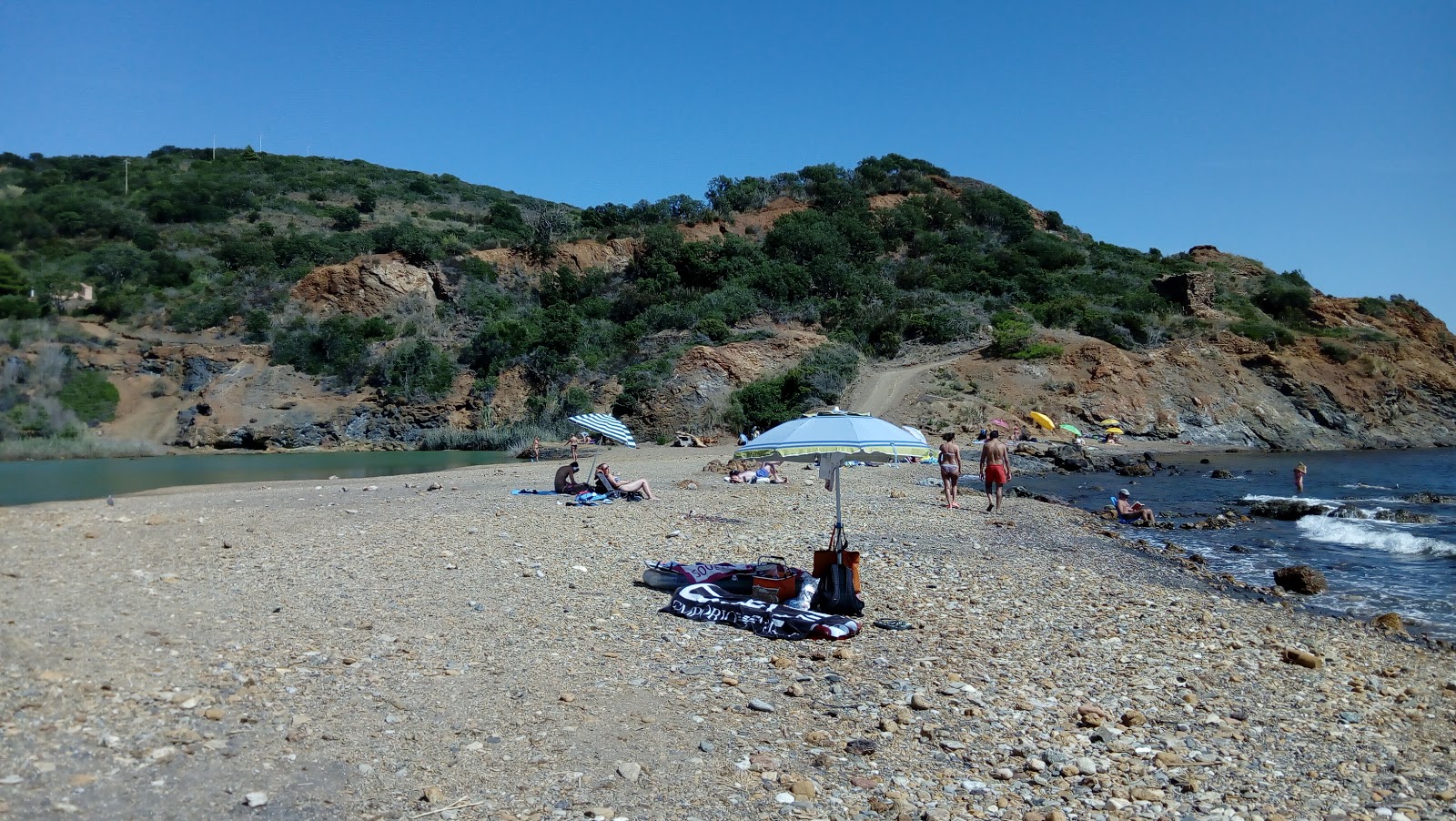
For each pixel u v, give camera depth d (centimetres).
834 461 1096
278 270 6956
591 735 652
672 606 1021
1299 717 770
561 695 725
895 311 6694
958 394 5484
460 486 2562
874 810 561
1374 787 630
